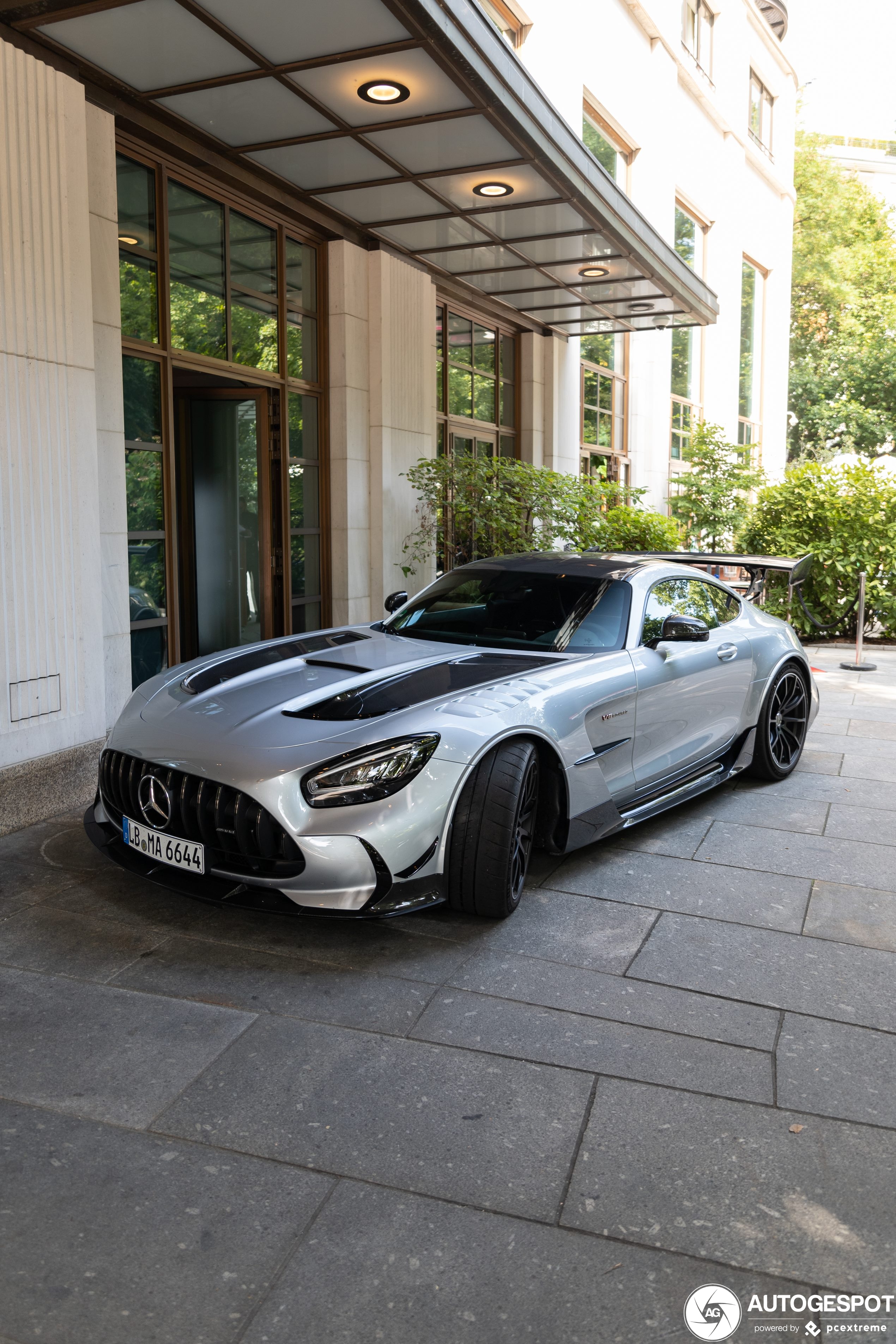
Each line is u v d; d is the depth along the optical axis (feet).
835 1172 6.78
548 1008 8.98
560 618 13.84
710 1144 7.05
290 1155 6.84
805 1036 8.60
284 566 22.72
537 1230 6.16
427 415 26.96
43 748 14.34
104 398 16.15
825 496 37.45
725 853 13.44
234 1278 5.72
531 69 31.99
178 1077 7.76
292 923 10.71
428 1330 5.38
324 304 23.70
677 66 44.06
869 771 18.15
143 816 10.44
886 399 88.99
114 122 16.29
